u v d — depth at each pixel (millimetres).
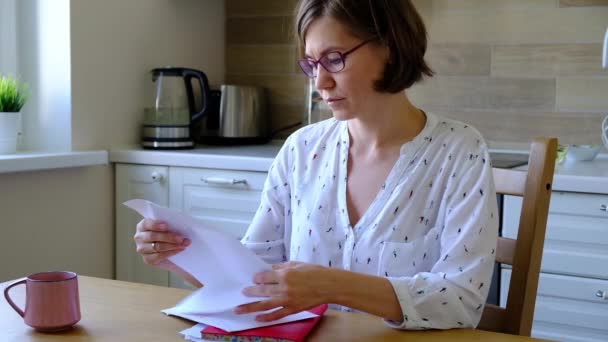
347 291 961
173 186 2287
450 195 1136
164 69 2412
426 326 979
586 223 1868
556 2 2387
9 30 2178
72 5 2141
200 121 2727
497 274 1919
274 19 2824
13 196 1982
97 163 2211
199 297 1040
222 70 2928
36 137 2223
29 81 2209
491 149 2512
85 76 2215
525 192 1187
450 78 2549
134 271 2373
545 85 2426
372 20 1061
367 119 1188
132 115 2445
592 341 1872
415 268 1145
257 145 2680
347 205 1206
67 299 959
